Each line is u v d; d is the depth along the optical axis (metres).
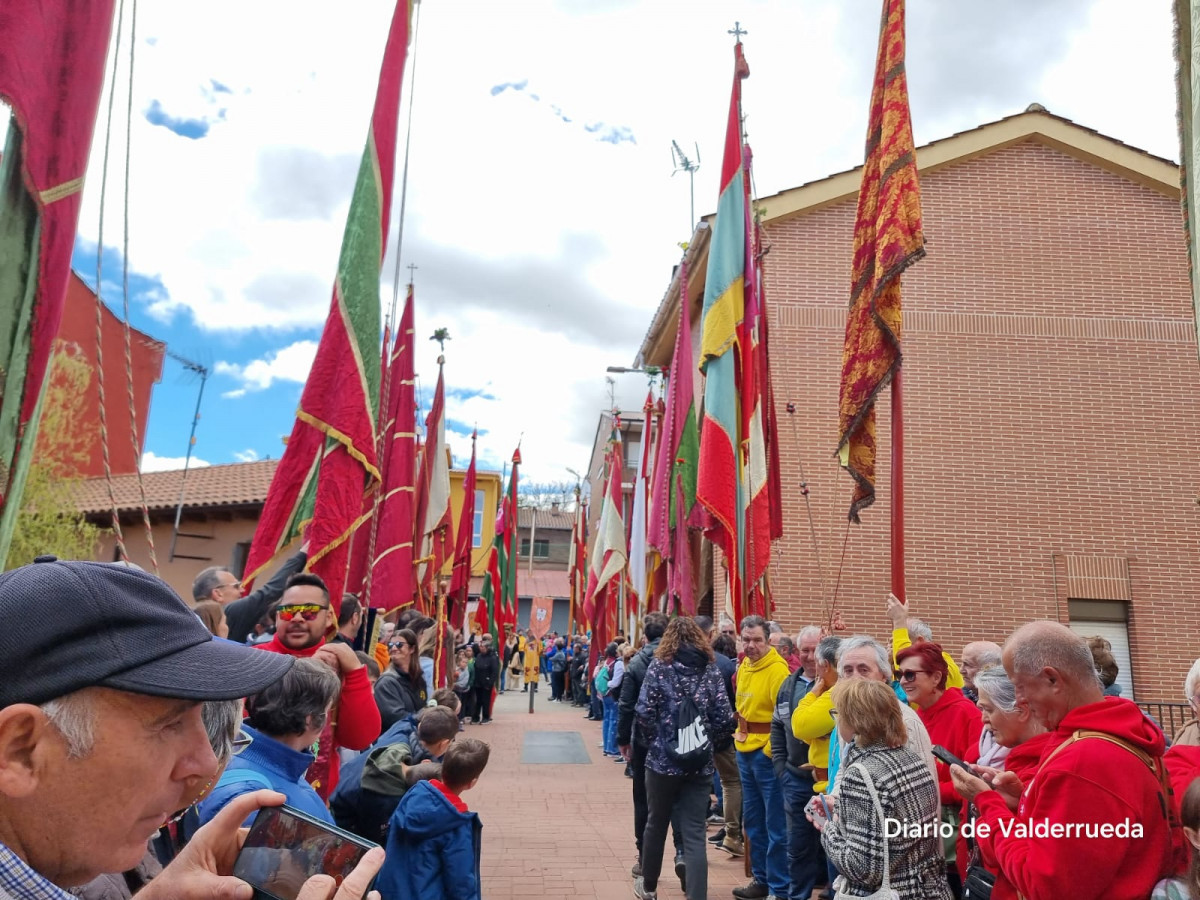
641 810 6.32
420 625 8.08
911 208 5.32
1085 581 11.87
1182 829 2.42
